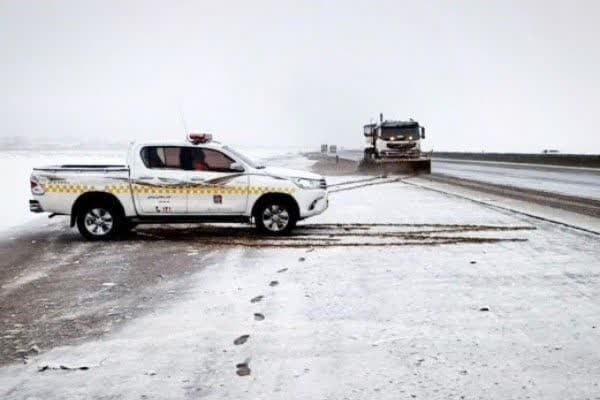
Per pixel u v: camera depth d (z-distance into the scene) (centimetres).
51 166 952
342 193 1700
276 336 447
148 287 612
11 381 374
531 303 526
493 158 4662
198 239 928
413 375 371
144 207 938
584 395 339
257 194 949
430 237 898
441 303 530
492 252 765
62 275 677
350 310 512
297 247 834
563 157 3491
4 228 1086
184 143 955
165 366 393
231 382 364
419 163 2709
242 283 620
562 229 954
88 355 416
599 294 554
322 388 353
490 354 404
